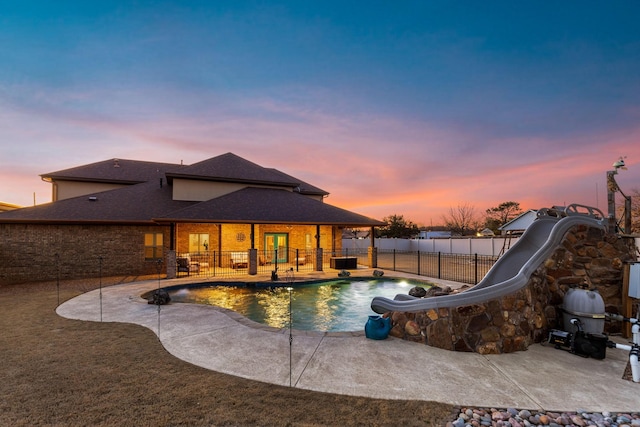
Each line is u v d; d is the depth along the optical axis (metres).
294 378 4.20
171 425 2.99
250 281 13.61
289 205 18.83
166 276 14.70
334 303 11.12
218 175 19.88
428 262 23.41
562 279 6.04
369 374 4.34
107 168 22.36
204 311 8.23
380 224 18.62
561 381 4.13
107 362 4.67
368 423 3.09
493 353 5.11
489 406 3.50
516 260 6.72
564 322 5.72
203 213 15.66
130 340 5.79
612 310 6.15
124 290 11.38
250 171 21.86
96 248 15.20
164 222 14.76
